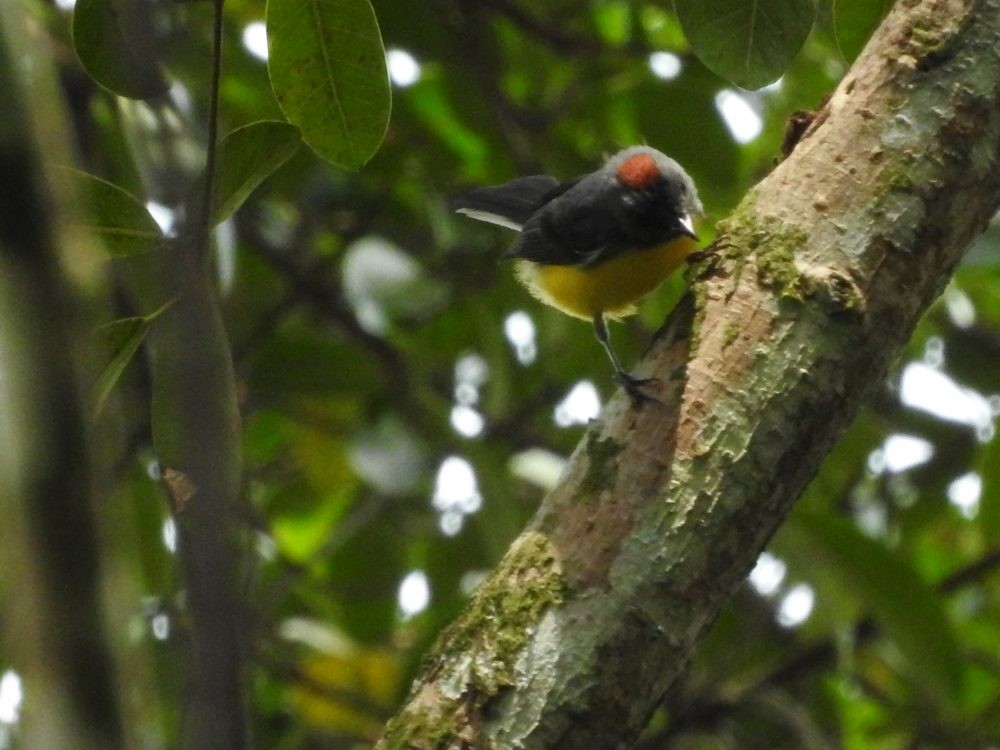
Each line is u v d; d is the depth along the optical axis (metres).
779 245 5.90
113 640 1.94
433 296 11.45
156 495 9.99
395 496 11.21
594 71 12.23
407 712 5.40
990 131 6.01
